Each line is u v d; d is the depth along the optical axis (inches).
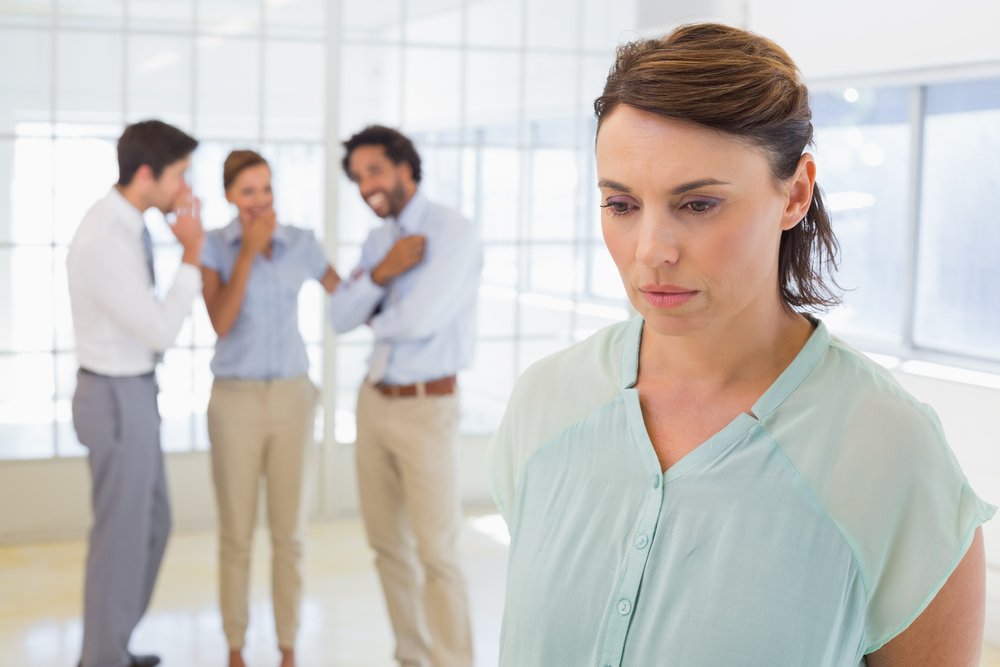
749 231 32.9
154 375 129.7
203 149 187.0
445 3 197.5
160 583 163.5
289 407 131.6
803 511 34.3
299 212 193.3
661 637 34.6
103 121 181.6
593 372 39.6
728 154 32.1
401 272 122.3
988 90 168.1
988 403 150.8
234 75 187.3
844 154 195.3
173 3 182.7
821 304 38.5
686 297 33.2
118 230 123.0
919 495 34.3
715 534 34.8
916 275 182.7
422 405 121.4
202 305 187.8
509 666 38.5
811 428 35.1
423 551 121.9
